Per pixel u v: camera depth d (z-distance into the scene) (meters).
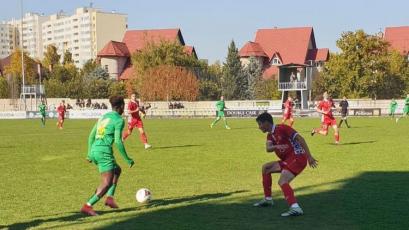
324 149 18.70
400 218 7.84
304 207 8.77
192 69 80.12
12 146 22.11
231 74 81.75
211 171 13.55
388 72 67.38
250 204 9.14
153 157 17.09
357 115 54.47
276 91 75.69
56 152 19.36
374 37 65.75
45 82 86.12
